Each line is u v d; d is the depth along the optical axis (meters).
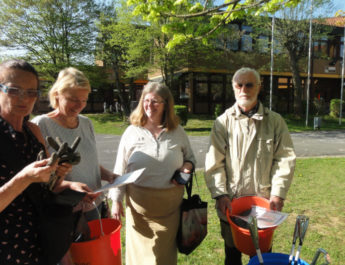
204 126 14.36
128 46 13.64
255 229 1.58
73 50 15.47
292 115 18.42
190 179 2.14
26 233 1.29
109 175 2.16
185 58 14.38
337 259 2.71
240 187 2.12
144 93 2.15
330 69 22.38
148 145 2.13
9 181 1.11
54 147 1.21
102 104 22.86
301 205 4.06
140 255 2.16
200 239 2.11
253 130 2.09
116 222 1.88
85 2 15.95
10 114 1.29
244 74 2.06
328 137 11.55
